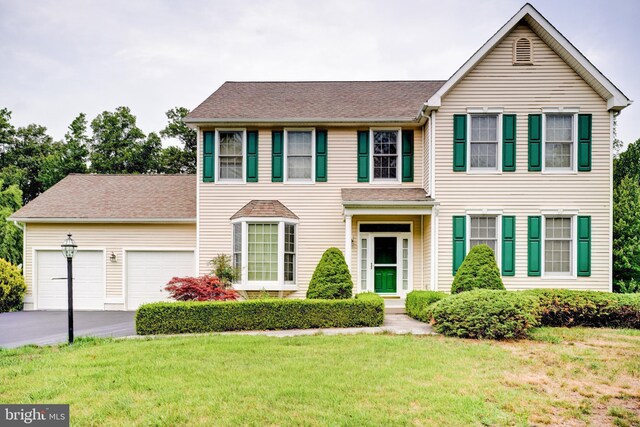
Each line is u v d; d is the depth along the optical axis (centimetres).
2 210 2191
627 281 1773
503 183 1325
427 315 1062
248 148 1466
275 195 1458
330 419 493
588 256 1305
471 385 607
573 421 504
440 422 490
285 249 1398
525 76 1330
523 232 1318
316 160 1461
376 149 1480
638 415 518
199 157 1473
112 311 1532
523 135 1330
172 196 1689
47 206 1609
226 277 1326
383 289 1441
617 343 855
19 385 612
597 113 1320
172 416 503
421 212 1302
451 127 1336
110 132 3259
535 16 1287
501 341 871
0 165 3030
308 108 1512
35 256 1583
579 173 1318
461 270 1153
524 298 925
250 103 1559
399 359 729
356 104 1547
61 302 1578
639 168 2188
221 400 549
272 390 579
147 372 661
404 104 1541
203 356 752
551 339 880
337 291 1154
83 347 848
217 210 1459
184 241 1573
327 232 1448
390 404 536
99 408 530
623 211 1786
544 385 616
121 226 1580
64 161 2984
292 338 896
